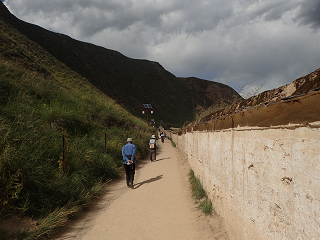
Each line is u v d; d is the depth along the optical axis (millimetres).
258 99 2037
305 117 1407
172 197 5613
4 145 4426
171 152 17062
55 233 3717
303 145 1437
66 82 35781
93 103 14539
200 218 4090
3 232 3154
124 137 12711
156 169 9742
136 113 92688
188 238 3406
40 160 5066
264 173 2020
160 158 13727
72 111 9844
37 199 4156
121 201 5547
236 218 2811
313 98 1292
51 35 99562
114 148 10008
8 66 9891
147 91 119688
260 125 2096
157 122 89938
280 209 1740
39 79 11359
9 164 4008
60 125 8156
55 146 6043
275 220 1820
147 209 4883
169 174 8461
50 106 8750
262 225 2059
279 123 1745
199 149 5984
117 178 8039
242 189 2596
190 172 7617
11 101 7414
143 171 9523
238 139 2730
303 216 1442
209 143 4578
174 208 4812
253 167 2268
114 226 4074
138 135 16531
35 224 3676
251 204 2324
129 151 6910
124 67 132625
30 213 3922
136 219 4355
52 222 3709
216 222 3652
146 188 6637
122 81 112938
